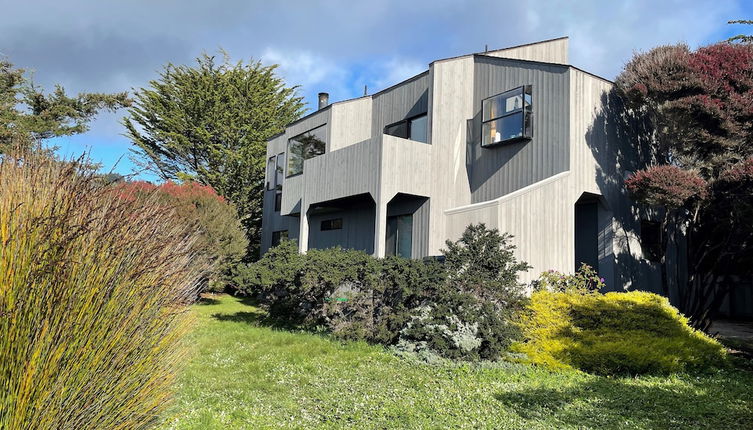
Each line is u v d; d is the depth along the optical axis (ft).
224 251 48.57
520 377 22.24
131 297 9.82
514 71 40.86
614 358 23.50
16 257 8.23
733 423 16.52
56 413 8.23
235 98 91.66
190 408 16.30
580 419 16.65
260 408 17.06
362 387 19.98
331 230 55.11
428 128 43.83
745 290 49.06
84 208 9.50
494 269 27.22
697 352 24.95
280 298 35.76
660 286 40.83
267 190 70.64
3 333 7.75
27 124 56.18
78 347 8.62
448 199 42.73
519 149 39.45
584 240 39.73
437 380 21.29
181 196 47.65
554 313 27.27
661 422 16.46
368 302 29.63
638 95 34.81
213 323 37.40
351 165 44.27
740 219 30.83
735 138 32.81
